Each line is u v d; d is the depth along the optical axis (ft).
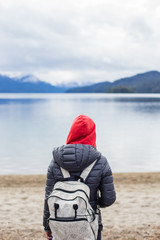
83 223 6.47
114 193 7.20
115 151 58.65
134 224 15.16
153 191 24.11
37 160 48.96
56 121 136.36
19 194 23.15
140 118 150.61
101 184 7.13
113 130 98.48
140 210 18.08
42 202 20.35
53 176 7.27
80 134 7.24
